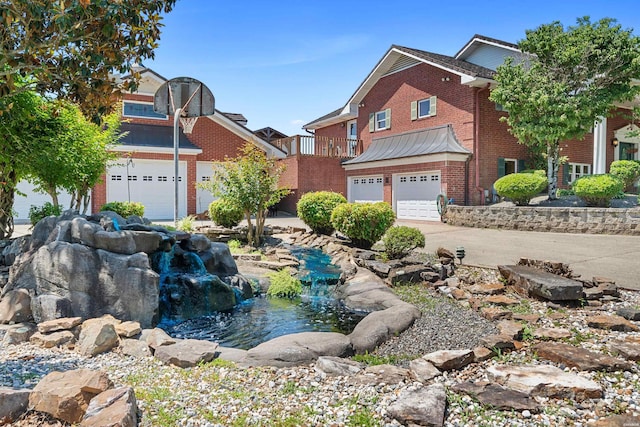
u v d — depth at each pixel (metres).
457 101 17.94
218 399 3.14
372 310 6.30
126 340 4.60
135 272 5.56
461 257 8.22
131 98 20.16
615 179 12.78
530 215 13.57
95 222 6.69
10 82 4.14
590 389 3.06
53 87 4.72
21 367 3.84
